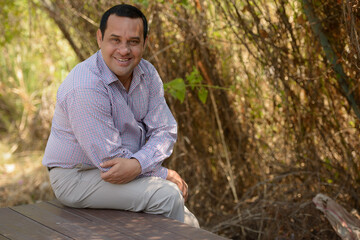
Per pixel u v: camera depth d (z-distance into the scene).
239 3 3.31
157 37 3.63
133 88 2.49
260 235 3.48
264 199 3.50
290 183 3.60
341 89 3.05
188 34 3.59
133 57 2.38
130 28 2.33
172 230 2.23
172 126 2.63
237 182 4.02
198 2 3.49
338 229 2.89
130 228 2.27
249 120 3.75
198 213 3.98
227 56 3.66
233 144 3.95
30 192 4.86
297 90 3.35
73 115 2.33
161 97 2.64
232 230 3.68
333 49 2.90
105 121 2.34
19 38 5.84
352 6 2.50
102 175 2.38
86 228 2.28
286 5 3.10
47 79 5.91
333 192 3.32
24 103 6.36
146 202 2.43
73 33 4.04
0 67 6.85
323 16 2.87
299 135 3.40
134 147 2.56
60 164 2.51
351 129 3.21
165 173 2.58
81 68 2.39
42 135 5.71
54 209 2.54
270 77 3.30
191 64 3.72
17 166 5.52
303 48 3.18
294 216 3.25
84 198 2.50
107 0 3.66
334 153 3.39
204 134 3.98
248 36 3.25
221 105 3.83
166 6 3.55
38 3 4.60
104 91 2.36
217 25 3.53
